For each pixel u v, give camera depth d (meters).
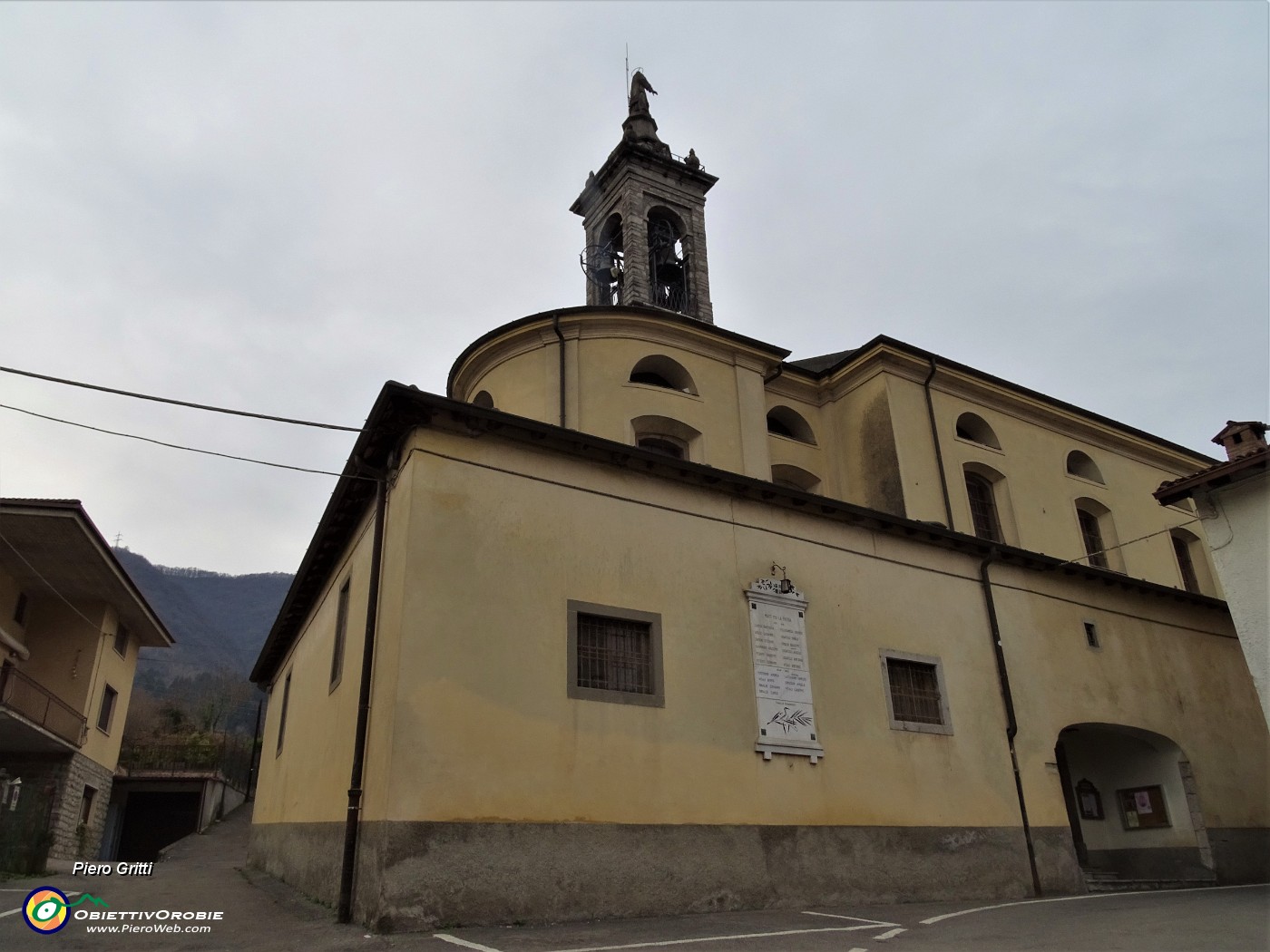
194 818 33.72
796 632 12.75
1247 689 18.64
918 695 13.82
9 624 24.09
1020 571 16.06
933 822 12.87
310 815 12.78
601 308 18.02
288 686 18.34
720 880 10.63
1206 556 25.02
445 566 10.16
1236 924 8.91
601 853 9.92
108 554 23.39
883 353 20.03
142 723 53.31
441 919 8.74
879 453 19.83
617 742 10.55
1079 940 8.00
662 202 26.12
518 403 17.69
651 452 12.06
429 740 9.32
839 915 10.34
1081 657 16.16
